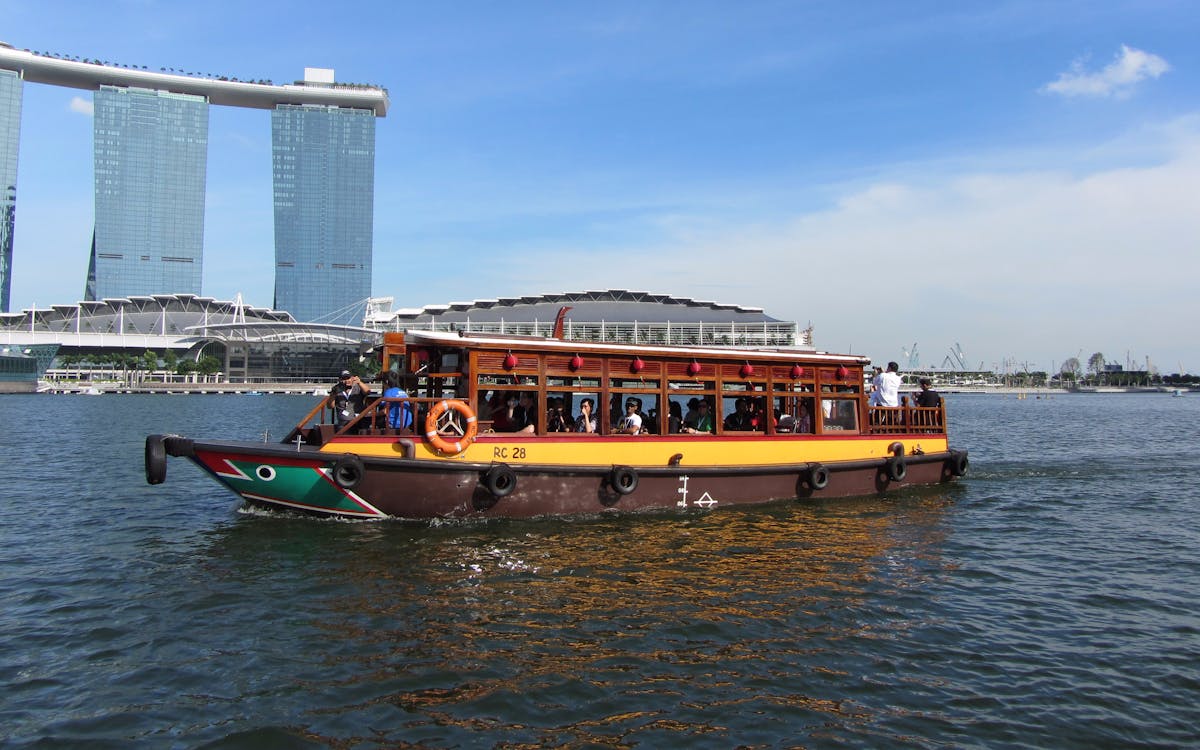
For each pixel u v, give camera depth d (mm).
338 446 11773
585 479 13109
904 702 6750
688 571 10359
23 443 31297
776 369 15164
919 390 18641
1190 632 8516
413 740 6012
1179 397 174500
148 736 6078
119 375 151500
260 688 6863
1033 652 7891
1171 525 14203
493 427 13453
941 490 17453
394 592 9305
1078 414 75188
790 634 8219
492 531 12070
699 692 6852
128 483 18734
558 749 5895
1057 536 13188
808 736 6145
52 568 10594
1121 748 6027
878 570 10727
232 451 11820
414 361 13625
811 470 15234
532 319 139750
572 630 8195
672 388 14039
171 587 9586
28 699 6695
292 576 9906
